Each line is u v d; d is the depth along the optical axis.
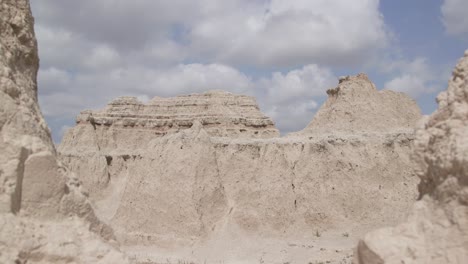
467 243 11.73
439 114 14.00
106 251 15.28
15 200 14.32
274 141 54.81
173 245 46.44
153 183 50.25
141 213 49.81
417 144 14.28
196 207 47.75
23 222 14.27
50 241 14.46
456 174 12.42
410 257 12.52
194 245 45.94
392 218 46.00
